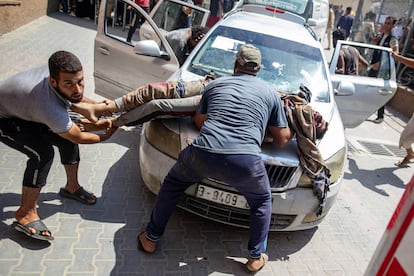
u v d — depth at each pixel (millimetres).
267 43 4094
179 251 2869
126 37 4355
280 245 3180
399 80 8938
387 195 4535
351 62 5309
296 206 2775
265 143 2834
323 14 9227
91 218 3059
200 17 5164
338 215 3836
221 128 2350
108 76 4543
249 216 2789
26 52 7422
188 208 2877
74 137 2588
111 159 4051
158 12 5359
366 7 11195
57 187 3373
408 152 5355
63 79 2316
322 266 3023
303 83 3775
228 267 2799
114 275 2545
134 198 3414
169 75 4020
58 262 2564
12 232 2748
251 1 5797
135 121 3010
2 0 8039
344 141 3211
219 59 3906
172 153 2857
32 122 2605
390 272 1044
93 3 12258
